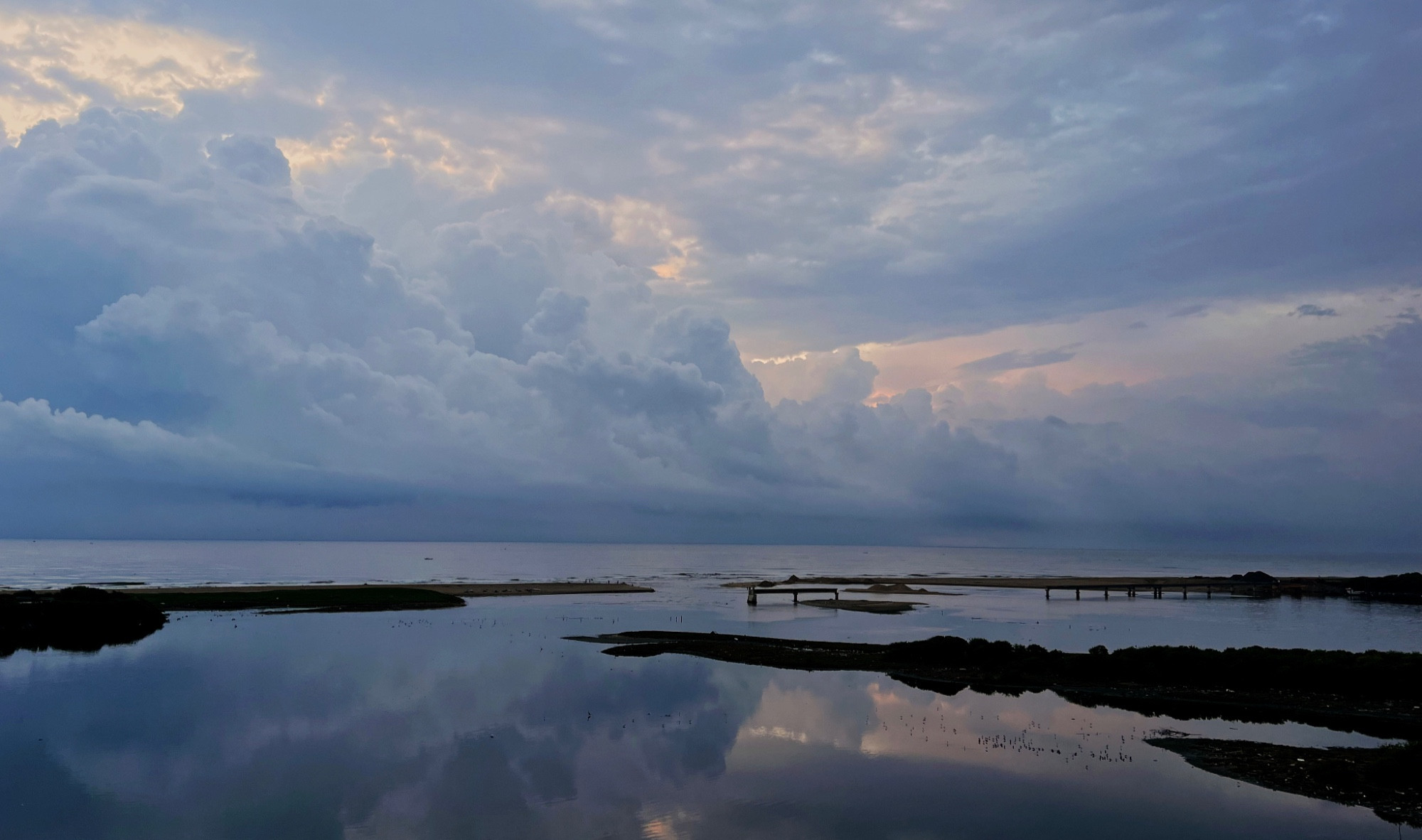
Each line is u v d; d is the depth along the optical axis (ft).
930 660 186.60
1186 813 88.94
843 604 365.81
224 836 81.56
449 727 124.36
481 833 82.79
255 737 117.70
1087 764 106.73
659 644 214.69
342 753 110.22
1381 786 97.40
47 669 171.32
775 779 100.37
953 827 84.84
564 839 81.41
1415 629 281.74
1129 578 648.79
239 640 220.02
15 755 107.96
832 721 130.11
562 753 111.14
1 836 80.89
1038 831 83.97
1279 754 111.04
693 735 120.98
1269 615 346.95
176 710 133.69
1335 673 151.74
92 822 84.94
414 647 206.69
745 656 195.00
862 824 85.87
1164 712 137.90
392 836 81.87
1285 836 82.58
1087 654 175.94
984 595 452.76
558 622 273.33
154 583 437.99
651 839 81.41
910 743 117.29
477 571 649.61
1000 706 142.41
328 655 193.57
